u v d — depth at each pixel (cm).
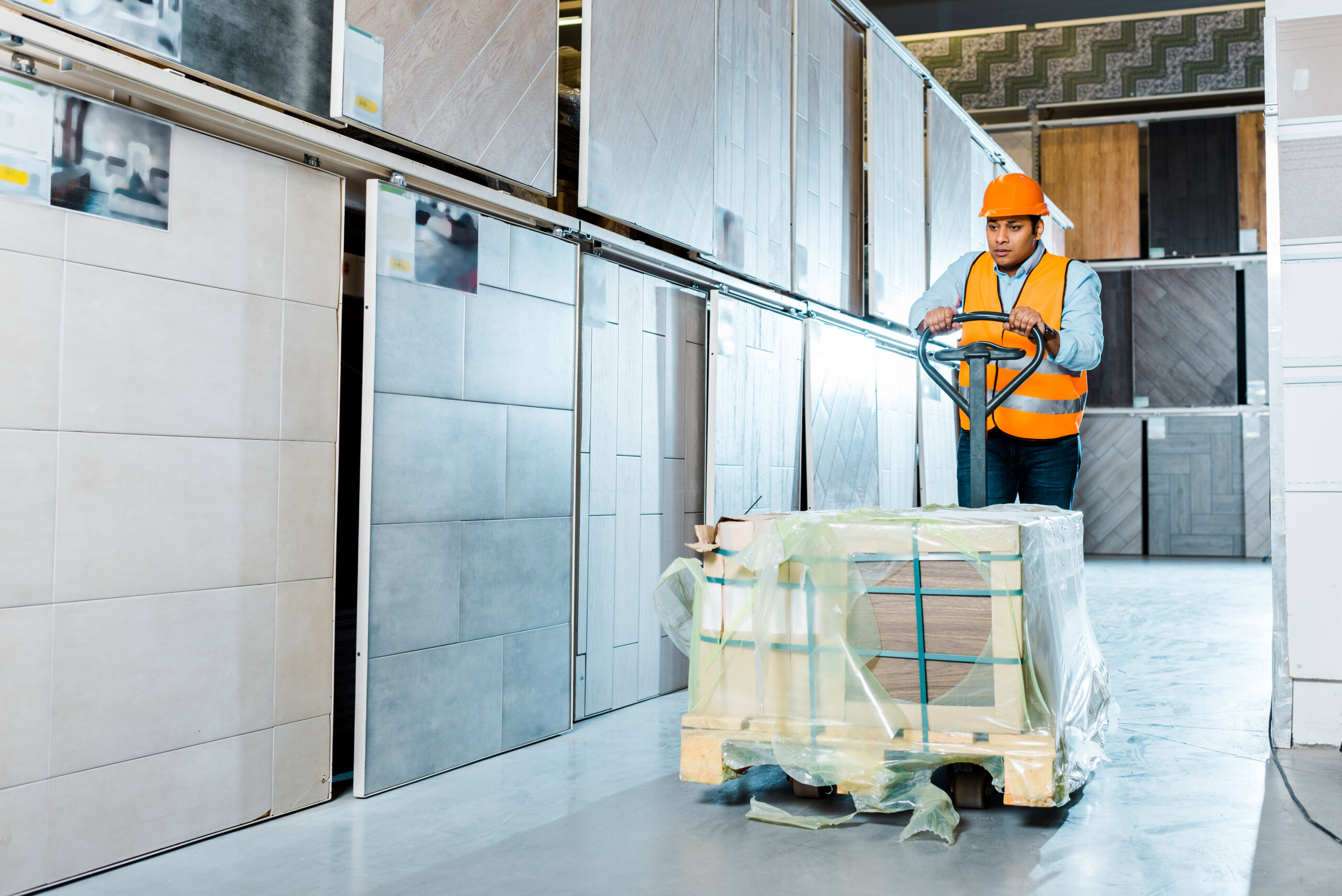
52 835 167
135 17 173
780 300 416
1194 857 187
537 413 273
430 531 237
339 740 248
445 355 241
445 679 242
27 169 162
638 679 332
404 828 203
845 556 209
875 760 203
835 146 472
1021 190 300
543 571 276
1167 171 998
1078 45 1045
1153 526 991
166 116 187
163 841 185
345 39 212
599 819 209
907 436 559
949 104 615
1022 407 305
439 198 243
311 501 214
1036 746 196
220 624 194
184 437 187
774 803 220
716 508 365
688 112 345
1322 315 274
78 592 170
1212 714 314
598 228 301
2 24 155
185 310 187
